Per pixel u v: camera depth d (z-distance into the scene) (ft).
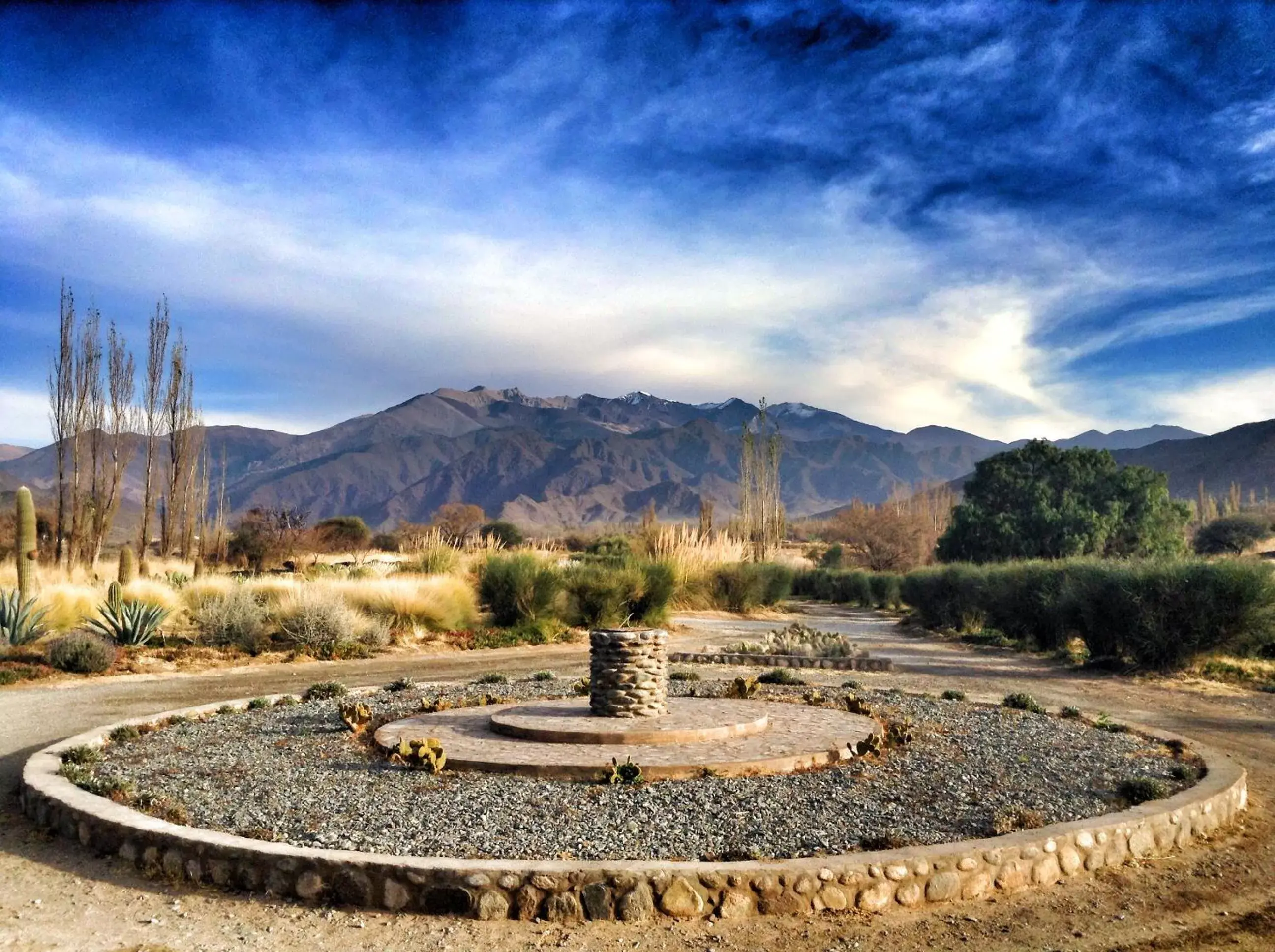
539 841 19.71
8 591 64.49
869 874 17.85
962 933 16.83
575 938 16.46
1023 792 24.08
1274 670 53.06
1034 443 172.24
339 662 56.85
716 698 38.60
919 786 24.35
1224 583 51.31
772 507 181.68
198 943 16.24
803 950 16.03
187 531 142.92
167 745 29.53
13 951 15.93
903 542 224.74
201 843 19.12
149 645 57.82
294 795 23.29
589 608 76.64
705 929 16.83
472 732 30.60
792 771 26.09
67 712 38.22
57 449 114.83
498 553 82.12
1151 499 158.10
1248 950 16.28
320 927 16.84
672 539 106.63
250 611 59.72
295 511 166.09
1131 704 43.27
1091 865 20.13
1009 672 55.88
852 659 56.90
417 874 17.53
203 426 144.77
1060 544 150.20
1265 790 27.37
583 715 31.73
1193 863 20.70
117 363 124.47
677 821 21.06
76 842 21.48
